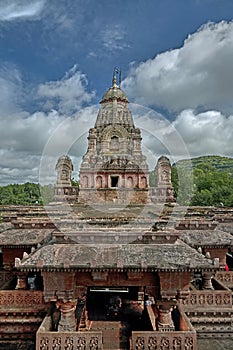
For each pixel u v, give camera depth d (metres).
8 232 22.48
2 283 21.61
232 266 28.64
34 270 13.66
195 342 13.64
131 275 14.16
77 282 14.63
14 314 16.77
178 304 16.36
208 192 73.50
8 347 15.97
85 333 13.73
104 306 21.09
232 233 26.28
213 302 17.08
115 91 26.73
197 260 14.11
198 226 22.38
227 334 16.42
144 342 13.69
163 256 14.41
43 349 13.68
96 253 14.60
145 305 18.48
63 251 14.84
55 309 16.45
